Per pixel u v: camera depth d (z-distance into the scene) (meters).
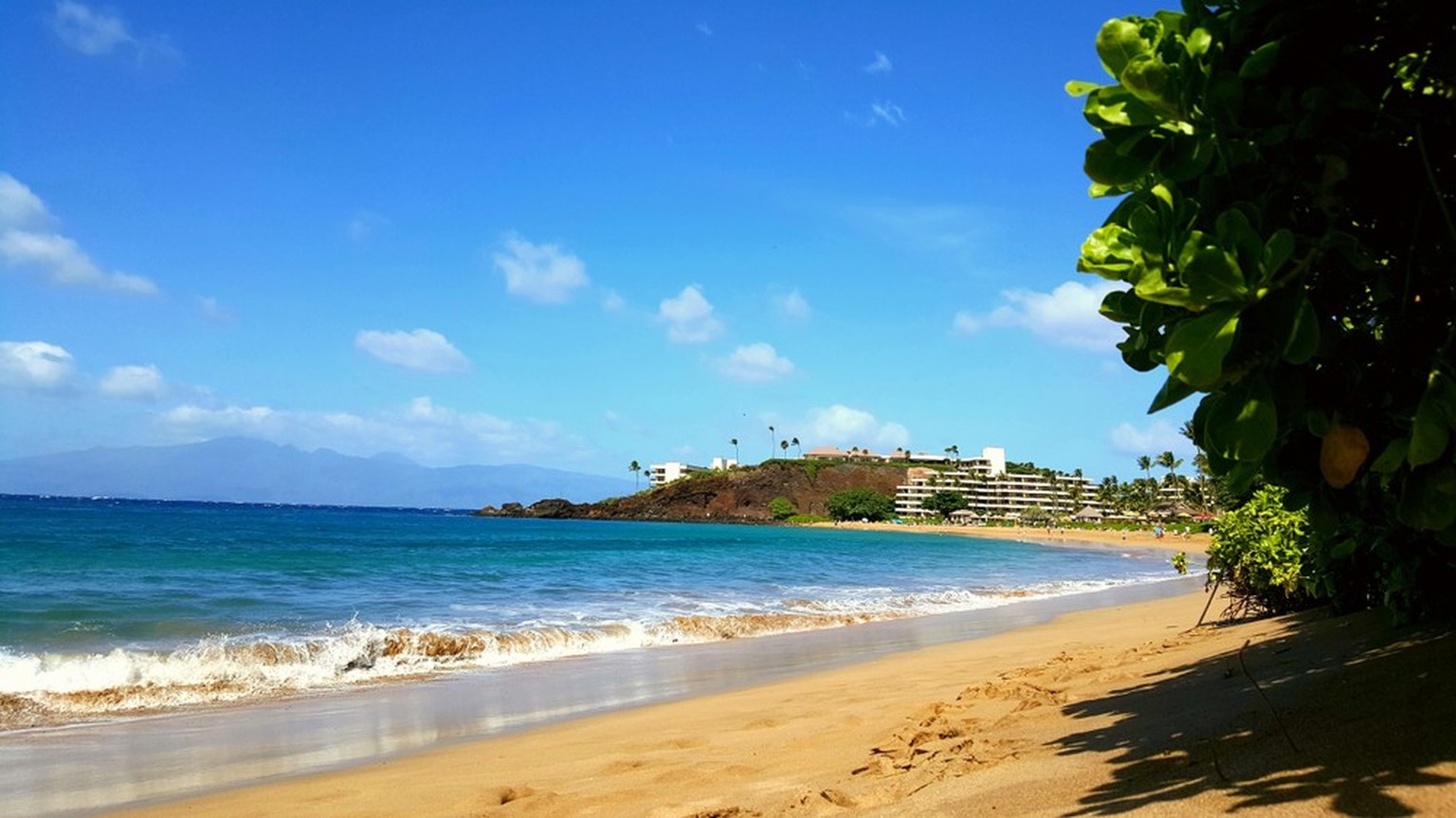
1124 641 9.99
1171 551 71.19
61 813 5.29
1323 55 2.07
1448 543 2.19
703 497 188.50
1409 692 2.84
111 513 110.69
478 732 7.49
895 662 10.65
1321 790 2.13
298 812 4.94
